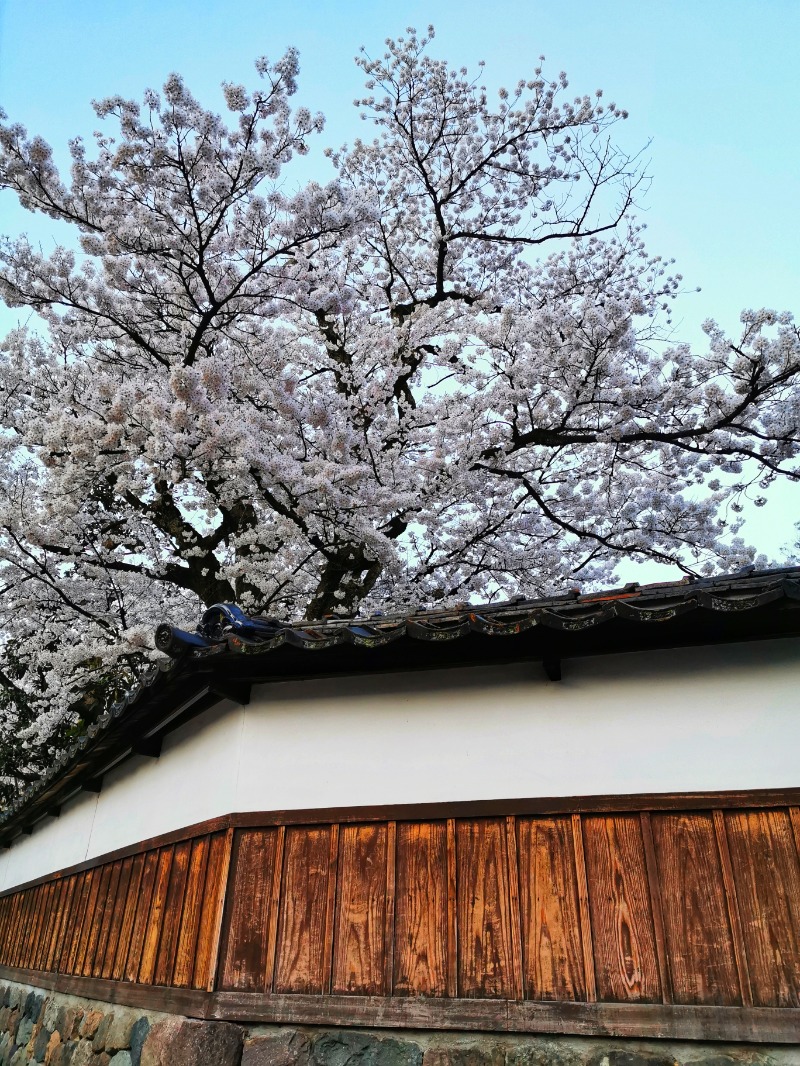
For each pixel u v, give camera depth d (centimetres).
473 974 292
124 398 668
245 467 707
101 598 978
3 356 936
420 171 1072
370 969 304
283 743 360
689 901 280
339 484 773
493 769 323
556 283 1094
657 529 999
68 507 785
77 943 507
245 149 666
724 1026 260
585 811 304
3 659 1184
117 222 703
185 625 979
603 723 317
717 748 299
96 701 1099
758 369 775
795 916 268
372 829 329
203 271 718
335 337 1024
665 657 318
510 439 910
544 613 292
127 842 469
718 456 912
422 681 351
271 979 313
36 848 712
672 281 1082
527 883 300
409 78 1039
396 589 953
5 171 662
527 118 1052
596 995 276
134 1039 366
